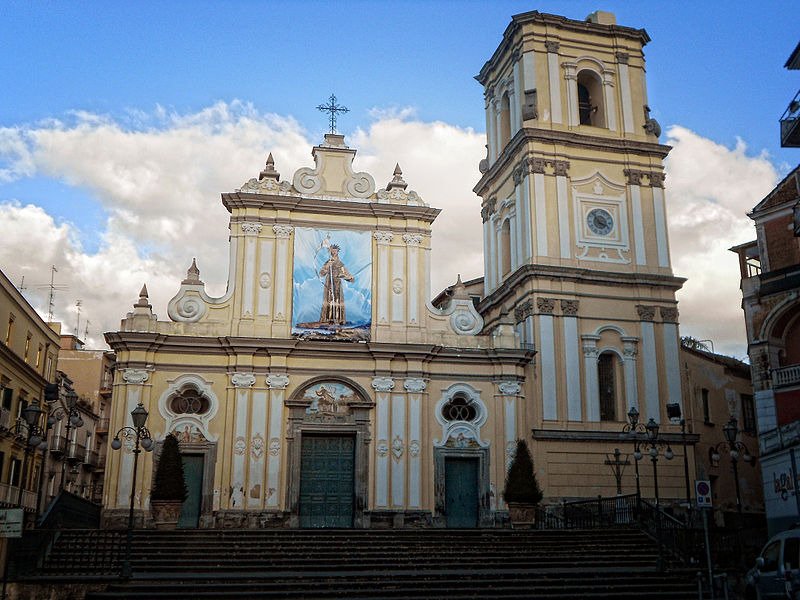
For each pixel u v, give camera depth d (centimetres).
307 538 2881
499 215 4494
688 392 4434
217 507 3459
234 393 3581
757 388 3706
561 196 4091
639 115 4328
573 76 4300
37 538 2484
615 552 2844
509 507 3294
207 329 3669
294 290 3778
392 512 3562
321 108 4059
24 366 4347
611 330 3997
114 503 3375
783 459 3231
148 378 3541
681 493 3803
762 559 2142
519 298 4078
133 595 2133
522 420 3791
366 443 3628
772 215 3856
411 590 2241
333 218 3903
